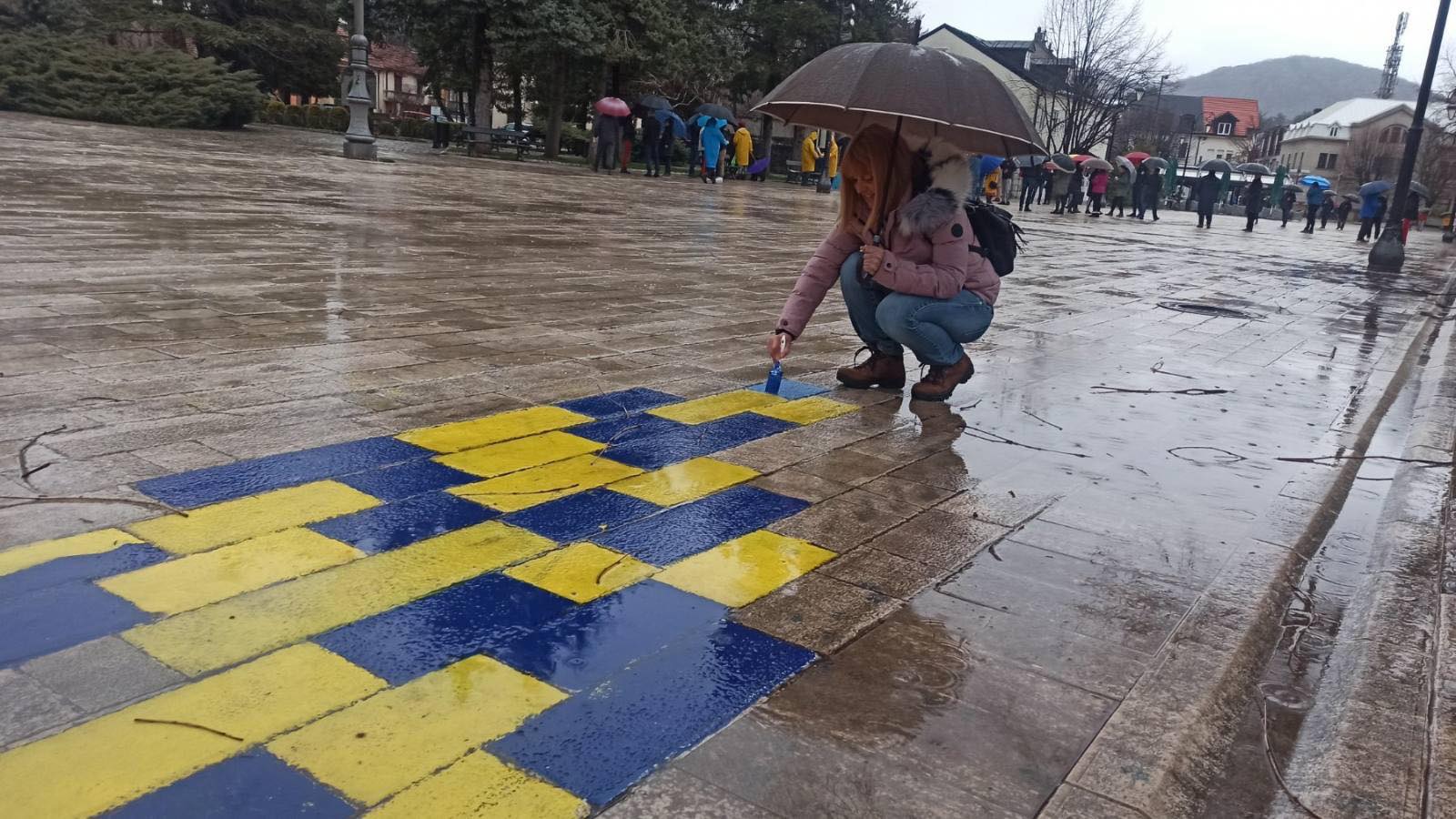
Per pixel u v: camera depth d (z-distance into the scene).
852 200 5.09
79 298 6.05
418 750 2.08
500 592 2.82
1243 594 3.17
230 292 6.64
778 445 4.41
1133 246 18.55
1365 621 3.04
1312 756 2.33
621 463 4.01
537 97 36.59
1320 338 8.45
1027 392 5.72
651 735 2.20
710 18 36.25
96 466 3.44
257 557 2.90
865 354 6.50
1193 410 5.54
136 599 2.60
